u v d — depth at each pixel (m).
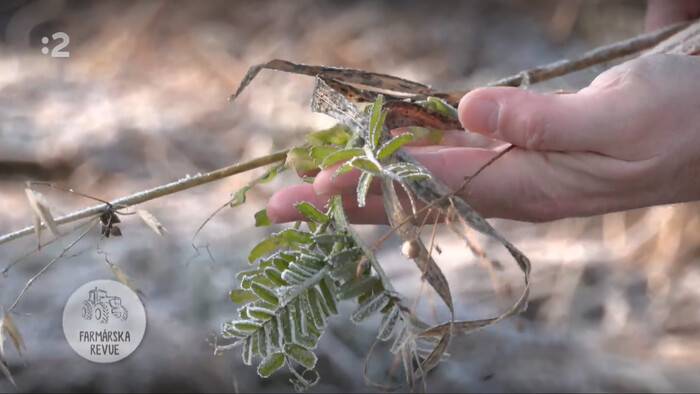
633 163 0.76
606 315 1.25
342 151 0.71
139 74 2.23
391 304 0.72
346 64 2.27
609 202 0.78
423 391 0.71
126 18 2.46
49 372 1.06
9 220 1.39
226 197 1.51
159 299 1.16
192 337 1.11
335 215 0.74
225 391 1.07
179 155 1.68
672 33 0.91
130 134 1.71
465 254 1.34
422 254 0.71
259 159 0.79
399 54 2.29
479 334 1.15
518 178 0.76
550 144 0.75
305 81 2.04
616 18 2.21
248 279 0.75
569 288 1.28
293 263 0.72
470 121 0.76
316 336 0.72
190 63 2.27
